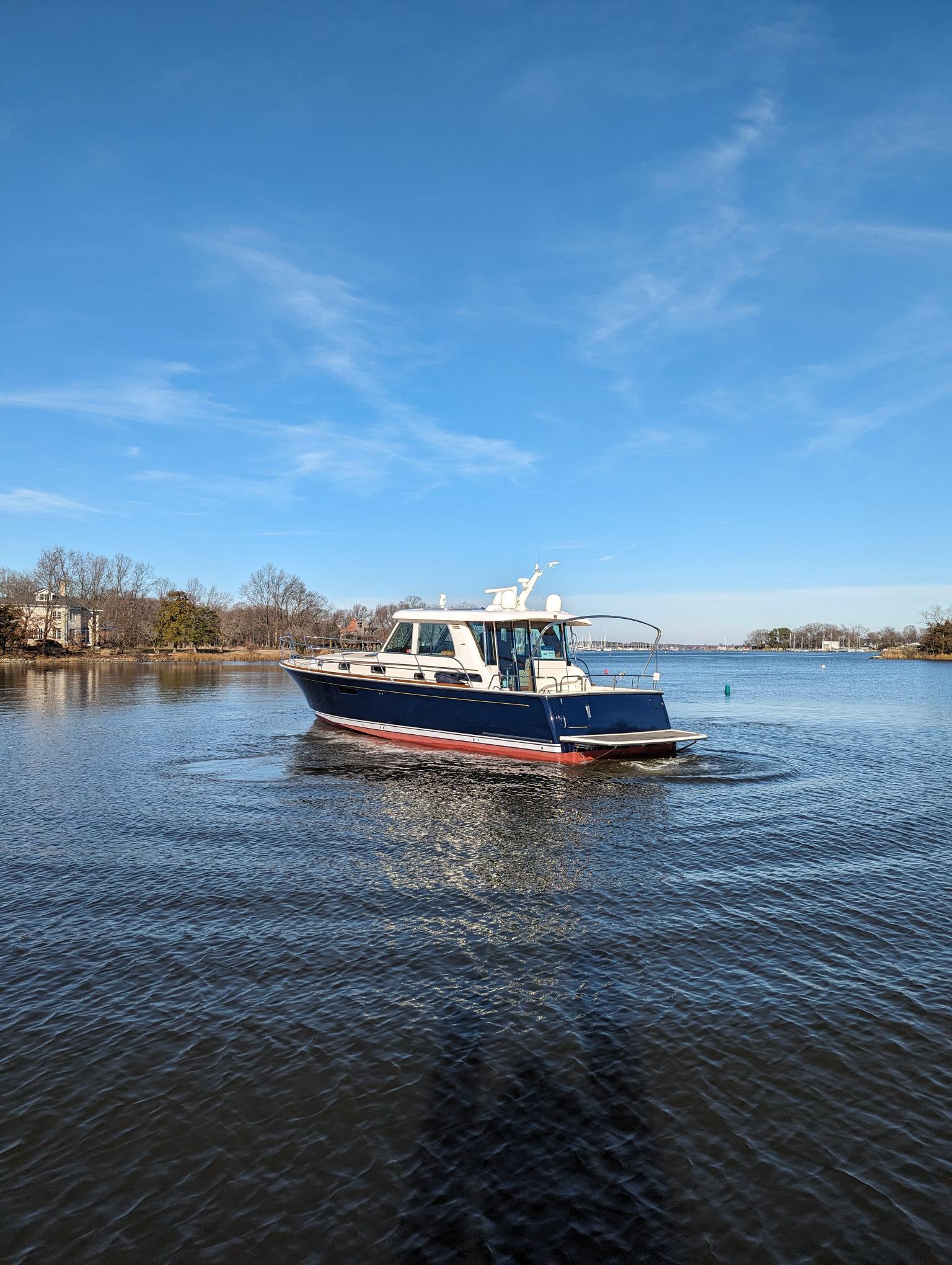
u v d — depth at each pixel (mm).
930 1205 4117
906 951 7363
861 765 18562
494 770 17109
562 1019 6035
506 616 18984
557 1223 4000
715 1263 3750
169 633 104312
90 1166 4410
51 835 11625
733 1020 6008
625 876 9719
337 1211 4082
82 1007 6250
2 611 89500
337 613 125375
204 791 14961
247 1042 5711
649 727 18828
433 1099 5016
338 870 9922
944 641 143250
